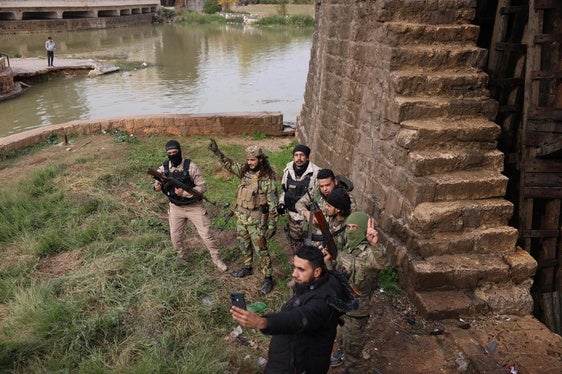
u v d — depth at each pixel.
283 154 11.55
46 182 9.02
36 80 27.30
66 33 52.44
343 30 8.01
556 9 6.50
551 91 6.76
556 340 4.83
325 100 9.16
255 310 4.15
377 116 6.64
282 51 40.31
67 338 4.65
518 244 7.29
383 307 5.41
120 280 5.71
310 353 3.10
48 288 5.42
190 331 4.88
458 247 5.55
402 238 5.89
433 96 6.13
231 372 4.36
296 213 6.08
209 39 48.75
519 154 7.45
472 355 4.57
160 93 24.86
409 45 6.21
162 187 5.83
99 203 8.01
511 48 7.12
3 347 4.46
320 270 3.14
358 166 7.36
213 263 6.30
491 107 6.15
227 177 9.82
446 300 5.25
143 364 4.18
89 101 23.00
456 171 5.86
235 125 13.47
